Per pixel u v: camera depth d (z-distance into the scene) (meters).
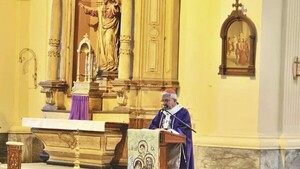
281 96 12.58
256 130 12.16
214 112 12.58
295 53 12.83
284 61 12.58
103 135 13.04
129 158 10.27
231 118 12.36
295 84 12.84
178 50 13.38
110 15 14.27
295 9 12.80
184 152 10.42
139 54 13.55
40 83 14.73
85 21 14.91
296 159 12.62
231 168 12.19
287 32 12.61
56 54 14.76
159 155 10.01
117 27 14.34
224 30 12.44
